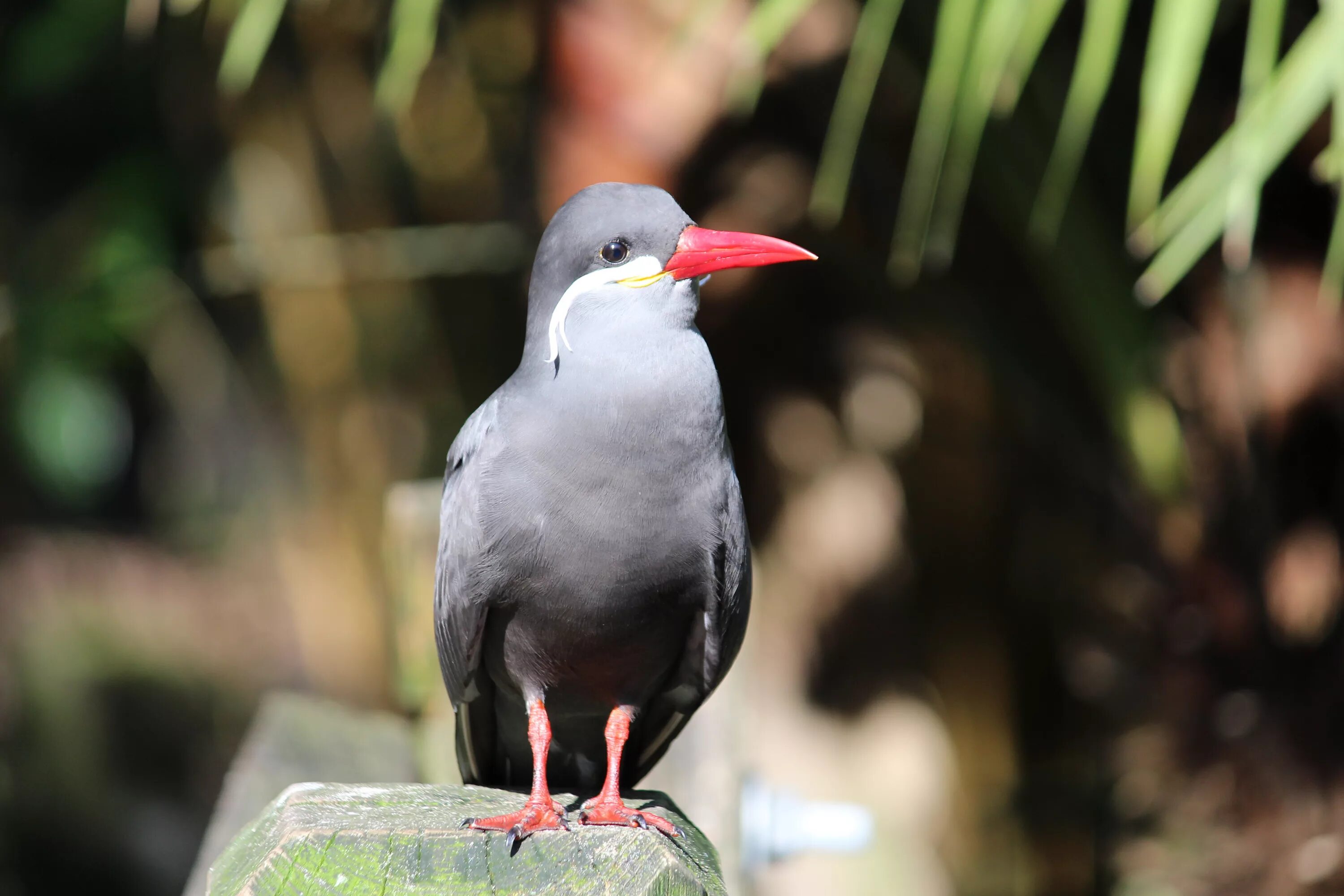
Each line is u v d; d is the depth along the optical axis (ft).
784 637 38.75
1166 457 31.17
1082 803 37.88
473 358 46.65
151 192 47.83
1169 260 25.40
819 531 39.19
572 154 35.94
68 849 52.60
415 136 44.42
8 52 48.62
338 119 44.98
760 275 38.60
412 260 44.06
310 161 45.32
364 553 48.67
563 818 15.97
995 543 38.42
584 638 19.58
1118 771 34.01
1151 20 31.68
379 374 46.88
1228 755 31.32
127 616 58.39
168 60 46.91
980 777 38.60
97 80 48.47
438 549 20.66
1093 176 31.60
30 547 59.47
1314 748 30.68
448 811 15.23
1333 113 26.89
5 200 49.85
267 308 46.96
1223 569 31.27
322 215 45.57
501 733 21.98
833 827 23.99
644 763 22.31
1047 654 38.75
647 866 13.64
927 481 38.42
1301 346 30.48
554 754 22.06
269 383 52.70
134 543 61.26
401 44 27.30
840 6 34.96
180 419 56.85
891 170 35.35
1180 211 25.68
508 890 13.70
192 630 58.65
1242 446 30.94
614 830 14.20
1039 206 30.19
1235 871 31.19
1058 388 33.63
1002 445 37.73
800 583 39.09
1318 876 30.40
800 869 36.83
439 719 25.45
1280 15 23.45
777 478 40.06
